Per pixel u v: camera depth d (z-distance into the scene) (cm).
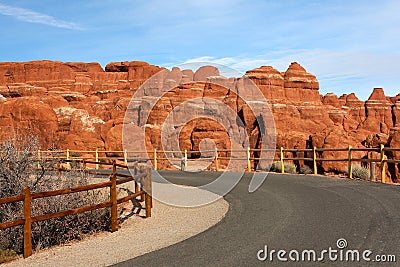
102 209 989
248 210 1099
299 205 1125
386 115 9812
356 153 2919
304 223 884
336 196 1252
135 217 1105
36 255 754
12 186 942
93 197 1035
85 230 945
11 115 4359
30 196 745
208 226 930
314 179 1797
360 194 1267
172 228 938
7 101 4503
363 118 9794
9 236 825
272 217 975
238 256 664
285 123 5028
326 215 959
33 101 4484
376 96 10012
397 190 1329
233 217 1011
